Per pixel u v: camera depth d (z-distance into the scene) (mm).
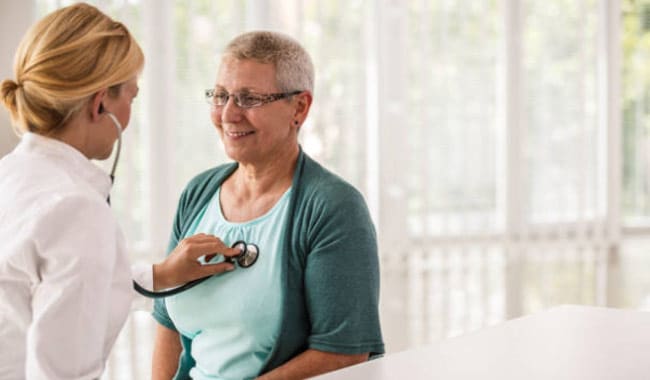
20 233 1416
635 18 3977
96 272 1421
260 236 1941
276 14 3506
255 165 1974
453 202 3811
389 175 3680
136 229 3432
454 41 3754
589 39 3902
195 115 3469
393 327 3758
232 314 1922
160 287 1945
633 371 1423
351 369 1454
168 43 3389
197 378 2027
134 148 3391
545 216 3926
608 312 1876
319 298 1848
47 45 1514
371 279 1884
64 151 1538
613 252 4035
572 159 3928
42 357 1370
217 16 3463
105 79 1531
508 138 3828
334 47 3590
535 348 1571
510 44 3795
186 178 3477
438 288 3809
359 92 3619
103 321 1447
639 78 4004
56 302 1384
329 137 3604
